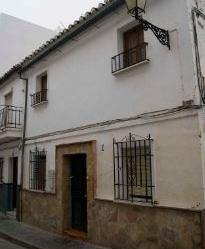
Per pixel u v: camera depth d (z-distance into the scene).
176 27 5.84
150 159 6.07
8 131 10.92
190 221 5.20
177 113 5.62
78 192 8.55
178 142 5.58
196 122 5.31
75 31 8.12
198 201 5.16
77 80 8.50
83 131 8.00
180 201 5.45
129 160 6.66
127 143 6.68
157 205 5.81
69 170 8.81
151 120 6.12
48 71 9.95
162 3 6.18
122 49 7.25
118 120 6.91
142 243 6.04
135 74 6.62
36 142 10.21
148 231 5.93
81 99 8.26
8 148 12.56
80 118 8.23
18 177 11.16
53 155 9.26
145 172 6.16
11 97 12.78
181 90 5.62
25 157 10.91
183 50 5.67
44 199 9.39
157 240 5.74
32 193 10.09
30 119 10.80
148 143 6.19
